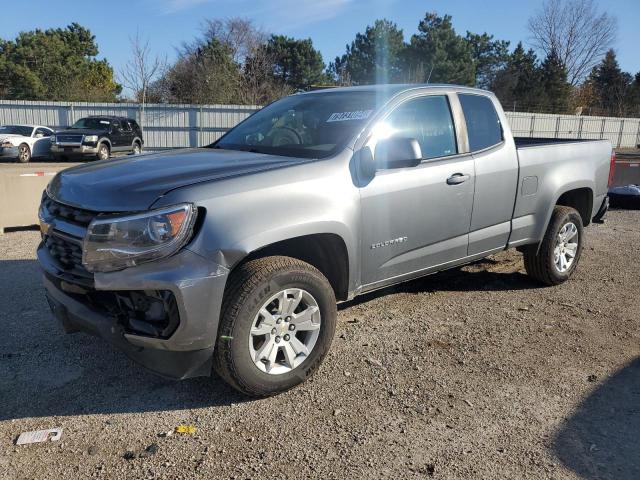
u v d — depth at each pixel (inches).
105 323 124.1
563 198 239.5
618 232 341.7
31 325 178.4
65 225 131.3
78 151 885.2
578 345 170.7
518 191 196.1
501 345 169.2
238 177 129.1
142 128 1239.5
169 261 117.0
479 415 131.3
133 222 116.7
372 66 2207.2
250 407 133.3
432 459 115.2
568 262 227.8
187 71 1558.8
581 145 224.7
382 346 166.6
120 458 113.9
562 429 126.6
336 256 148.6
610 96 2699.3
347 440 120.9
